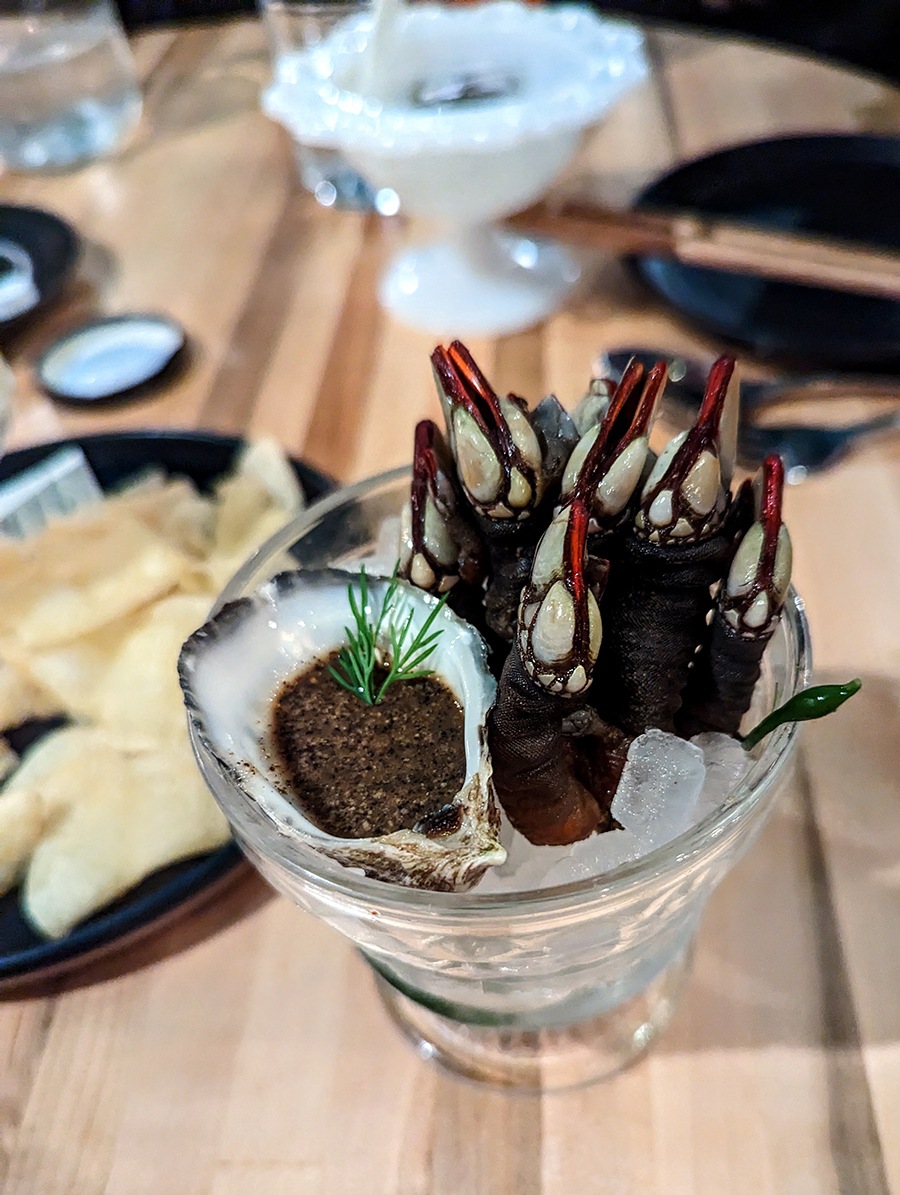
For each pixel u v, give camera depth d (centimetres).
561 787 15
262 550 18
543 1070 18
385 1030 19
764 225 36
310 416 33
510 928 13
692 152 43
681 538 14
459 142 30
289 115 33
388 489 19
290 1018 20
